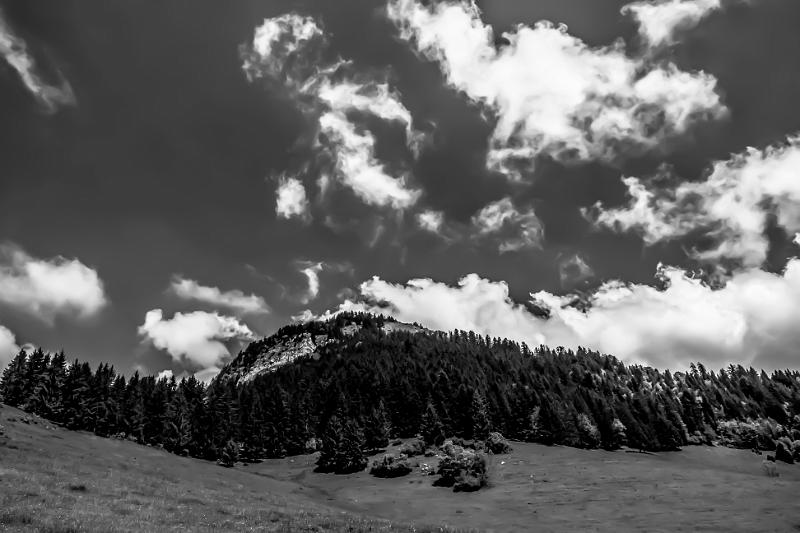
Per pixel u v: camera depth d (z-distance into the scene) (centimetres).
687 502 5862
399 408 15425
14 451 5506
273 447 13988
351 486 9525
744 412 17225
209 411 14100
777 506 5238
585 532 4738
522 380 18475
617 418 14338
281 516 3659
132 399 13075
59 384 12275
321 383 18738
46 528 2122
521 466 10081
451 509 6638
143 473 6219
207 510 3569
